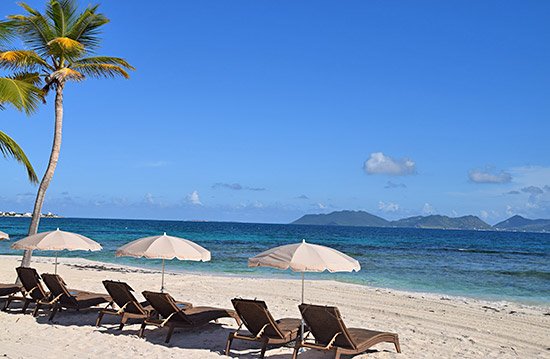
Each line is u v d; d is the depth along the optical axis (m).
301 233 85.44
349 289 16.33
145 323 8.30
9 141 10.89
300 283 17.41
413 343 8.66
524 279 21.81
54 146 12.28
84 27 12.51
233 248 38.66
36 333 8.36
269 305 12.39
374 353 7.82
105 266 22.38
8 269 18.67
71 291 10.39
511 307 14.23
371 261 29.84
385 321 10.87
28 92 10.88
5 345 7.56
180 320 8.16
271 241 52.19
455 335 9.68
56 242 9.51
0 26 11.09
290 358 7.50
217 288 15.40
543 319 12.25
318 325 6.94
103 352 7.30
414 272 23.80
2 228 67.38
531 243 68.88
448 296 16.28
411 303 13.85
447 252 41.41
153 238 8.61
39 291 9.79
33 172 11.77
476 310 13.21
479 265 28.67
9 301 10.34
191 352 7.46
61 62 12.31
